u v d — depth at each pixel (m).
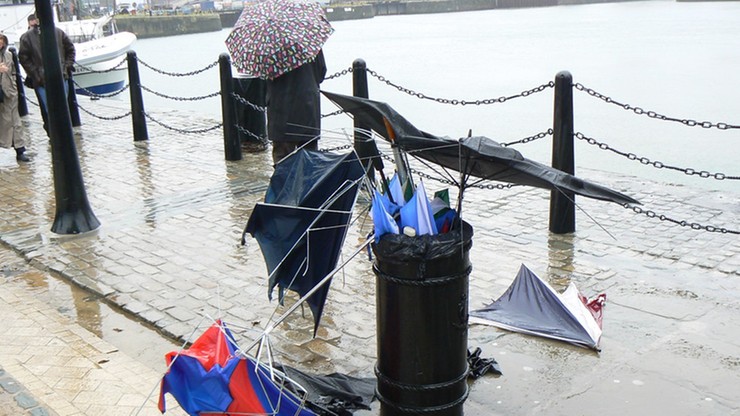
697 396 4.31
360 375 4.70
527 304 5.34
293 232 4.20
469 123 13.92
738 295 5.65
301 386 3.83
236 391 3.43
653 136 12.29
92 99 16.56
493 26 39.09
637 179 8.97
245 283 6.23
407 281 3.52
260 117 10.95
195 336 5.26
